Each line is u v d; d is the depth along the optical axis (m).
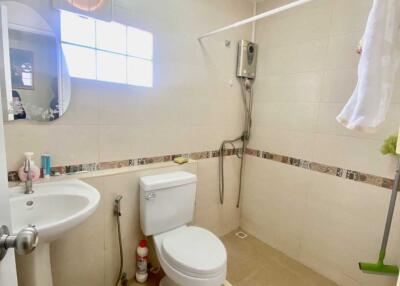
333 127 1.72
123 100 1.56
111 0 1.41
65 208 1.22
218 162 2.18
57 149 1.36
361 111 1.09
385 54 1.04
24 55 1.20
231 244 2.22
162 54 1.69
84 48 1.38
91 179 1.41
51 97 1.30
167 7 1.67
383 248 1.43
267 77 2.13
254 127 2.28
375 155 1.53
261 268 1.92
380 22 1.03
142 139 1.68
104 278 1.57
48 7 1.24
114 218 1.54
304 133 1.89
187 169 1.83
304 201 1.94
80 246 1.43
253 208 2.35
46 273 1.18
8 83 1.17
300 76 1.89
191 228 1.63
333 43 1.68
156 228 1.57
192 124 1.94
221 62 2.03
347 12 1.60
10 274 0.53
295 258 2.03
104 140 1.52
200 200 2.11
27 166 1.17
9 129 1.21
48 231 0.94
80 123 1.41
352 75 1.60
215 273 1.25
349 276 1.71
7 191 0.52
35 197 1.16
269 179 2.18
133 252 1.68
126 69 1.54
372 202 1.57
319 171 1.82
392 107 1.43
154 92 1.69
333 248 1.79
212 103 2.03
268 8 2.10
